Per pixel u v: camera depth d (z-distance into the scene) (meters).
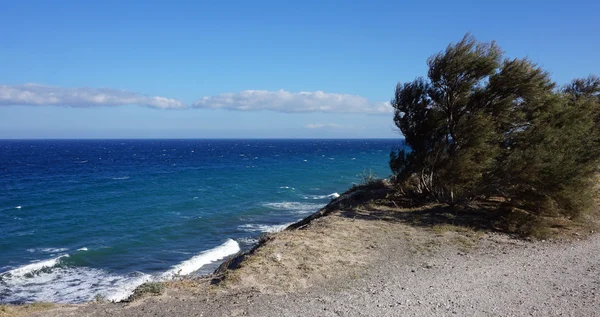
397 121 17.02
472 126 14.16
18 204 30.02
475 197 14.74
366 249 10.66
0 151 128.50
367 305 7.05
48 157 95.31
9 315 6.67
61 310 7.04
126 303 7.39
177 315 6.65
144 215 26.25
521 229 12.27
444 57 14.86
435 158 15.63
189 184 42.78
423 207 15.51
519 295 7.51
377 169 59.34
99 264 16.41
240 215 26.39
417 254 10.32
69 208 28.53
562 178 12.45
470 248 10.86
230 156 102.75
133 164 73.00
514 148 14.15
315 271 8.88
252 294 7.62
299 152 126.50
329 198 33.38
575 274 8.76
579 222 13.44
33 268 15.53
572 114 14.37
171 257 17.45
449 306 6.98
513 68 14.31
